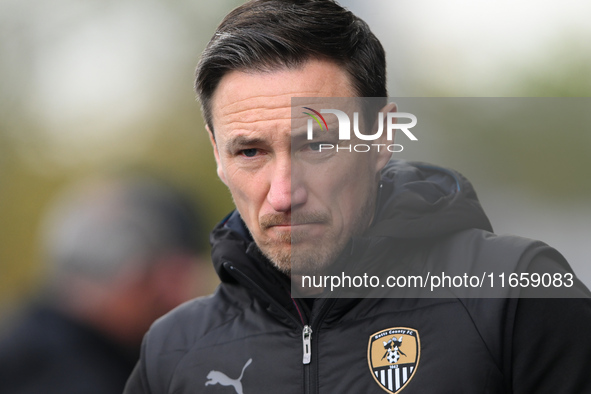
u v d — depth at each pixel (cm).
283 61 509
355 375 503
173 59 4144
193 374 560
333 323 523
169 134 3697
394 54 2423
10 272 2788
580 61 2322
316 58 512
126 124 3794
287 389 521
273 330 548
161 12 4278
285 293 539
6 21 3903
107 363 548
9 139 3628
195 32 4272
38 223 3180
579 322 478
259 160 518
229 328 572
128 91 3966
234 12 541
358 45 534
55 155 3591
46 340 543
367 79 535
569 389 467
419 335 500
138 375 595
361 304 523
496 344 480
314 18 516
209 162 3403
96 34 4097
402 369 494
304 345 523
